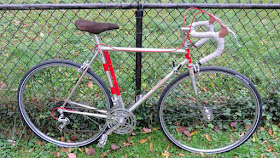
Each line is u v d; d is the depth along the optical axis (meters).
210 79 3.21
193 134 2.82
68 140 2.75
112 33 4.37
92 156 2.61
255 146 2.69
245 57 3.98
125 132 2.53
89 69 2.35
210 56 2.10
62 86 2.99
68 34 4.38
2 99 2.78
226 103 2.88
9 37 4.19
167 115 2.84
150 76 3.29
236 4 2.29
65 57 3.72
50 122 2.74
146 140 2.74
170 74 2.29
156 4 2.24
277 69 3.69
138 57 2.49
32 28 4.54
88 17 4.95
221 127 2.86
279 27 4.87
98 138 2.66
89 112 2.68
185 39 2.11
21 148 2.65
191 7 2.21
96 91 3.00
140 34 2.38
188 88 2.96
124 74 3.50
